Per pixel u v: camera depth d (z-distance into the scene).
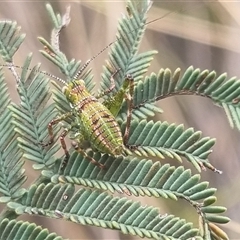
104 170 0.28
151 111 0.29
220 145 0.46
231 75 0.46
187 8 0.47
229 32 0.46
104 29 0.46
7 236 0.27
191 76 0.29
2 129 0.29
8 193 0.28
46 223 0.42
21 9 0.46
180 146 0.28
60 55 0.30
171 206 0.41
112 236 0.41
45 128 0.29
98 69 0.45
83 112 0.29
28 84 0.29
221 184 0.45
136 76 0.30
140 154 0.28
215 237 0.27
